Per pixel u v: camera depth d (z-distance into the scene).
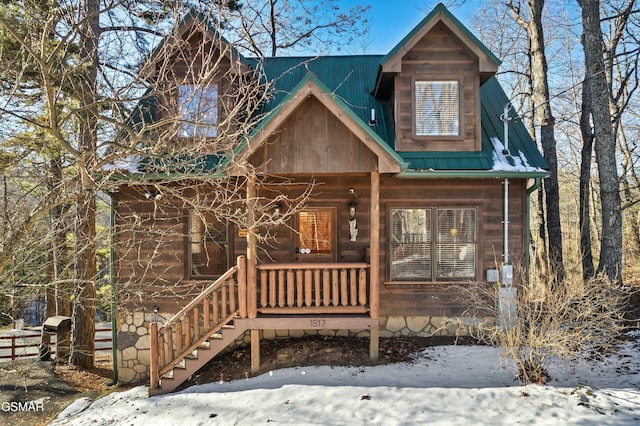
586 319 6.88
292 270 7.50
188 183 8.17
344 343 8.14
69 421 6.68
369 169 7.16
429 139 8.73
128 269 8.70
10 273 6.16
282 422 5.55
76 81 6.82
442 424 5.27
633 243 17.98
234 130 8.08
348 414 5.63
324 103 6.89
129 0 6.43
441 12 8.50
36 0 6.06
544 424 5.16
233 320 7.29
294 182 8.65
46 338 10.38
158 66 8.51
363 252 8.68
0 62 5.58
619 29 12.16
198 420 5.83
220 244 8.80
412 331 8.56
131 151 5.68
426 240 8.62
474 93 8.79
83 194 6.00
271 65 11.05
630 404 5.43
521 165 8.35
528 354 6.82
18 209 6.05
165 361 7.79
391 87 9.29
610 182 8.80
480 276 8.50
